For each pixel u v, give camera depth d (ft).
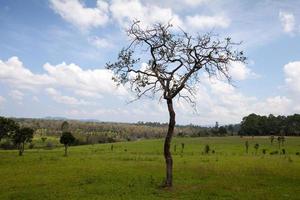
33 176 133.18
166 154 101.45
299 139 576.20
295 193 92.99
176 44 102.83
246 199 84.12
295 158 248.11
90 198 86.07
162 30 102.94
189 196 87.81
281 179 121.29
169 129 101.30
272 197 86.74
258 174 136.36
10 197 88.69
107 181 116.78
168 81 100.78
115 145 507.30
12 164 192.44
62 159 235.61
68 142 298.76
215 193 91.97
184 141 570.05
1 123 301.22
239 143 515.91
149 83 103.86
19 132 310.65
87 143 615.98
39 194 92.48
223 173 139.33
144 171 148.77
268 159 233.55
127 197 86.89
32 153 330.54
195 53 101.81
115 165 181.68
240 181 115.85
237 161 211.82
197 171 147.23
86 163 197.47
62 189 100.37
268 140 565.12
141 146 480.64
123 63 104.42
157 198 85.25
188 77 101.04
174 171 147.54
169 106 101.65
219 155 308.60
